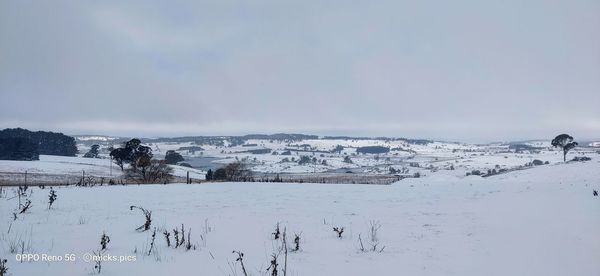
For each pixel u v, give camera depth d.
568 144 107.12
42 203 17.03
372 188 28.28
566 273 6.57
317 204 17.47
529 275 6.49
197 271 6.78
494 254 7.85
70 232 10.43
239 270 6.84
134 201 18.30
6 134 147.25
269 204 17.44
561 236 9.26
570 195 19.41
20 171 76.25
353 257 7.79
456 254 7.90
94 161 121.62
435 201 18.72
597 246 8.22
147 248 8.56
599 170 56.38
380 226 11.34
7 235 9.92
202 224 11.88
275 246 8.80
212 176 76.75
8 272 6.64
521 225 10.94
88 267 7.00
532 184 32.22
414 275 6.54
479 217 12.86
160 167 60.94
